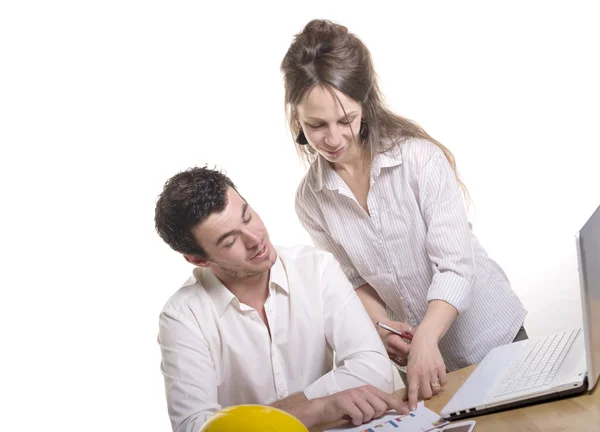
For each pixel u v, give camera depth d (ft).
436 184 5.18
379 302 5.92
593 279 3.82
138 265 17.51
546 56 18.38
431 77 18.98
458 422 4.12
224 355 5.22
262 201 18.30
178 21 18.02
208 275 5.29
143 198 17.81
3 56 17.56
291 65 4.94
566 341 4.58
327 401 4.53
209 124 18.17
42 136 17.67
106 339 15.70
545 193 16.42
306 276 5.35
